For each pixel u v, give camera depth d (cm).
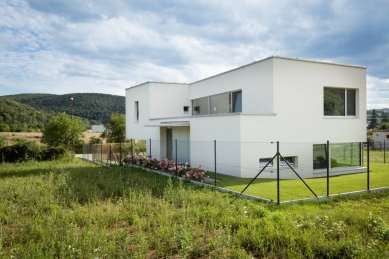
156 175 1365
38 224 612
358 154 1490
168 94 1983
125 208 740
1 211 721
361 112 1493
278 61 1280
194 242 511
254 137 1234
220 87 1650
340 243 480
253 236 522
